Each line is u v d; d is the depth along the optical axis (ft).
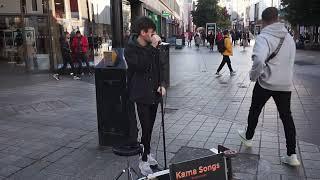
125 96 16.38
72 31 49.21
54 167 15.20
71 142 18.24
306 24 100.63
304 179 13.67
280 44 14.37
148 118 14.10
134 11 80.48
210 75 45.14
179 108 25.72
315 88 33.78
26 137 19.20
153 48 13.64
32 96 31.07
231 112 24.54
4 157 16.35
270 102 26.61
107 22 63.16
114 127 16.93
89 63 48.67
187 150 16.69
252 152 16.40
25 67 49.80
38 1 49.70
